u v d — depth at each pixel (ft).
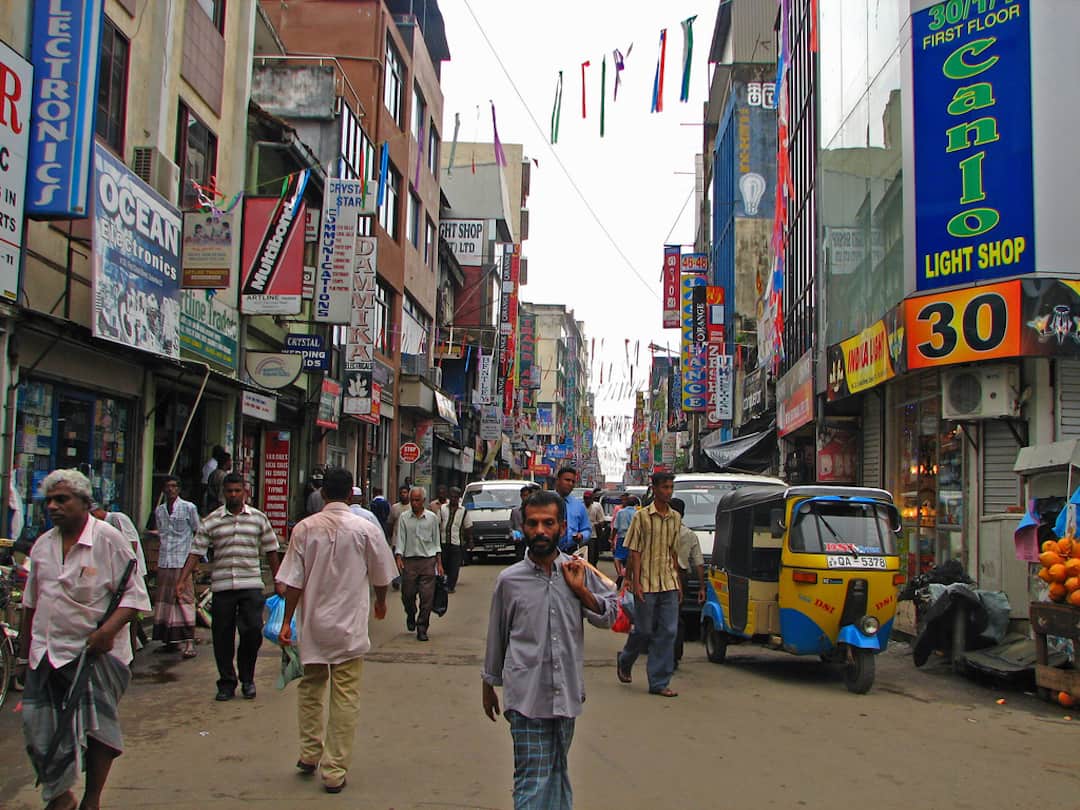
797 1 78.84
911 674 32.60
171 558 32.30
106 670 15.52
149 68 43.29
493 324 152.87
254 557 26.22
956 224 39.50
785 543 30.40
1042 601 28.86
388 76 89.20
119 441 41.96
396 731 22.63
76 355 37.32
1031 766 20.68
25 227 31.37
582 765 19.99
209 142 50.96
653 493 28.68
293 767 19.47
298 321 62.18
